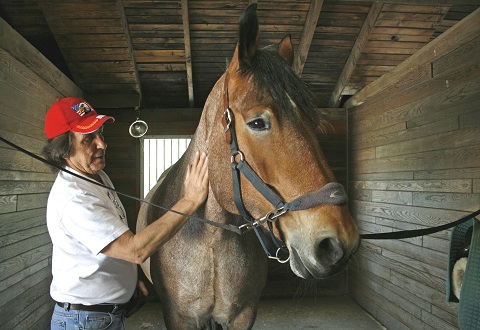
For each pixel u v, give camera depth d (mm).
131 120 3840
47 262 2791
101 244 1055
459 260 1558
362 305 3574
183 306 1408
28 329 2439
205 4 2924
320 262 900
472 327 1340
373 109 3338
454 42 2227
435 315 2404
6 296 2123
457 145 2180
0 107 2059
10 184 2174
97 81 3523
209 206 1271
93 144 1223
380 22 2945
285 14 3041
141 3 2859
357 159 3693
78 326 1156
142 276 3785
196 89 3893
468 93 2084
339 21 3098
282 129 979
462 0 2531
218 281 1345
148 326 3213
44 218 2717
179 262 1371
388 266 3045
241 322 1476
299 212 956
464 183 2115
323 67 3604
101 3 2771
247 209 1082
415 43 3129
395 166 2932
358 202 3660
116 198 1397
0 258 2051
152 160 4016
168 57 3418
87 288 1155
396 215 2912
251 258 1396
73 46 3125
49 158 1205
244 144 1033
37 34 3227
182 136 3879
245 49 1017
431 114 2445
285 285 3893
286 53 1332
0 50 2064
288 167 969
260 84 1005
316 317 3367
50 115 1187
